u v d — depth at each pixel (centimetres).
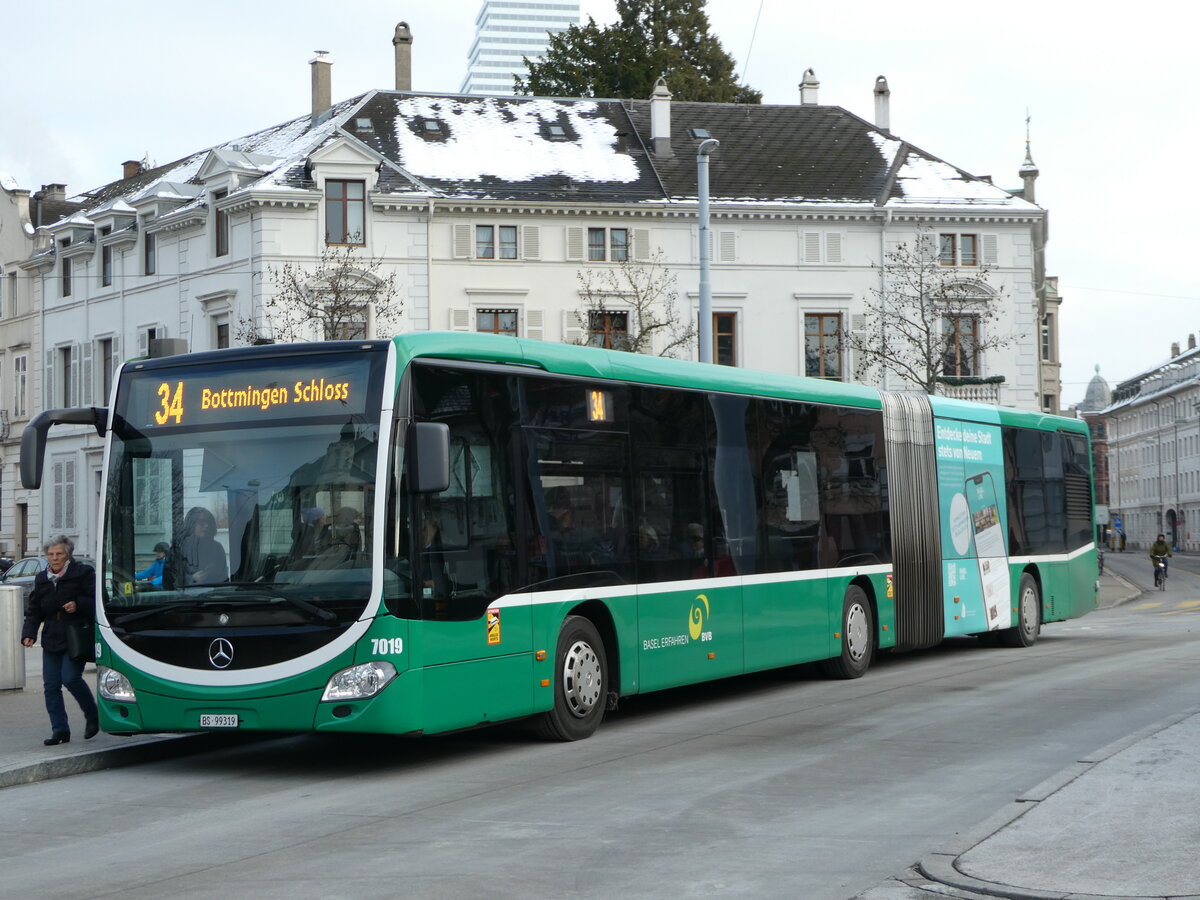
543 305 5047
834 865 775
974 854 757
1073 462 2459
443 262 4956
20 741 1304
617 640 1334
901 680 1747
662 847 827
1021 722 1325
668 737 1298
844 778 1050
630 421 1384
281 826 934
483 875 763
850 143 5569
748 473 1572
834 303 5256
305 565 1103
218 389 1160
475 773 1131
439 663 1116
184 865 820
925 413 1991
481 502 1180
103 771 1219
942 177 5450
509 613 1198
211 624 1118
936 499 1994
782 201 5238
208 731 1122
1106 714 1370
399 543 1097
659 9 6631
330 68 5672
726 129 5572
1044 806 868
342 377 1124
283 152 5247
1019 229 5347
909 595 1903
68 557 1285
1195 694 1525
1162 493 14512
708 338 2812
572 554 1284
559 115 5503
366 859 814
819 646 1692
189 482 1152
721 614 1495
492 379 1209
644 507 1390
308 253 4778
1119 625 2953
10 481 6038
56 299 5788
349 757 1255
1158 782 926
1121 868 711
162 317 5225
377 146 5141
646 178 5259
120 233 5372
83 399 5612
